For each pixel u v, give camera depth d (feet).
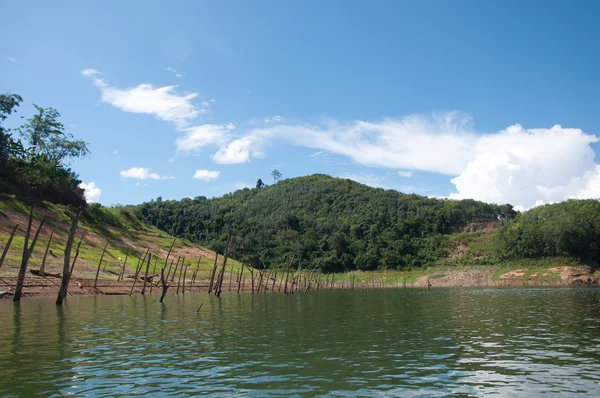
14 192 283.79
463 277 464.65
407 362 62.44
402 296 238.48
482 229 639.35
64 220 293.02
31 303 133.08
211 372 55.67
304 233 647.15
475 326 102.06
